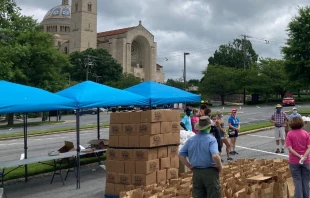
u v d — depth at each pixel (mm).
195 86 101812
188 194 6676
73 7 119500
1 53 35281
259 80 67500
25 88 9625
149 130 8352
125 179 8539
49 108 9258
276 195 7020
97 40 124125
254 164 9477
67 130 26984
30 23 46562
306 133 7105
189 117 13336
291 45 36219
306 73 35750
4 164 9516
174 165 9047
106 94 11039
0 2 35250
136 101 12000
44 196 9117
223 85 69625
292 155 7059
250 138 18953
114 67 97688
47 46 45844
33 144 19984
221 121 12922
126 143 8594
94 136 23172
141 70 120125
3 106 8367
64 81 49844
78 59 94750
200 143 5641
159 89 13930
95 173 11805
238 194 6332
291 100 53656
